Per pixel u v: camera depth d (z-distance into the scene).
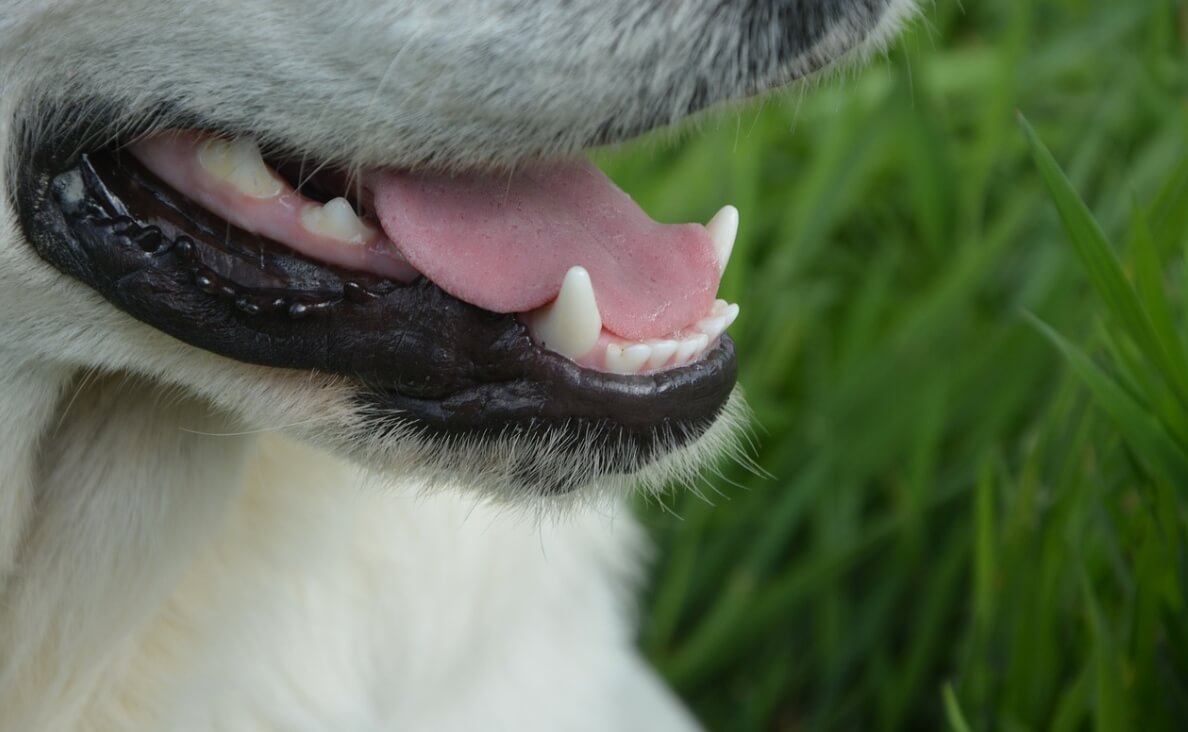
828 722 0.91
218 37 0.65
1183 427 0.73
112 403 0.69
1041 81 1.08
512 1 0.64
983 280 0.96
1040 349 0.92
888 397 0.93
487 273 0.65
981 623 0.81
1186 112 0.95
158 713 0.72
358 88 0.64
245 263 0.65
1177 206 0.79
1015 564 0.81
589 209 0.68
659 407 0.65
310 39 0.64
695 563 0.94
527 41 0.64
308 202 0.66
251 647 0.72
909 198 1.05
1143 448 0.73
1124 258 0.78
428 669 0.75
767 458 0.95
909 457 0.94
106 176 0.66
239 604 0.72
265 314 0.65
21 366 0.67
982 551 0.81
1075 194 0.72
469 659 0.75
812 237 0.96
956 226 1.00
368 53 0.64
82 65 0.65
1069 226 0.73
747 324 0.97
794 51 0.64
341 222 0.65
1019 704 0.80
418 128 0.65
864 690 0.91
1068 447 0.80
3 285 0.66
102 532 0.70
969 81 1.08
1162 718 0.76
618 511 0.81
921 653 0.89
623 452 0.65
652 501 0.95
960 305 0.94
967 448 0.92
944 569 0.89
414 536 0.74
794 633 0.93
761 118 0.97
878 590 0.92
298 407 0.66
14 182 0.66
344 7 0.64
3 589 0.70
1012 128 1.03
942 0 1.12
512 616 0.77
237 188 0.65
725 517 0.95
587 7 0.63
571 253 0.67
